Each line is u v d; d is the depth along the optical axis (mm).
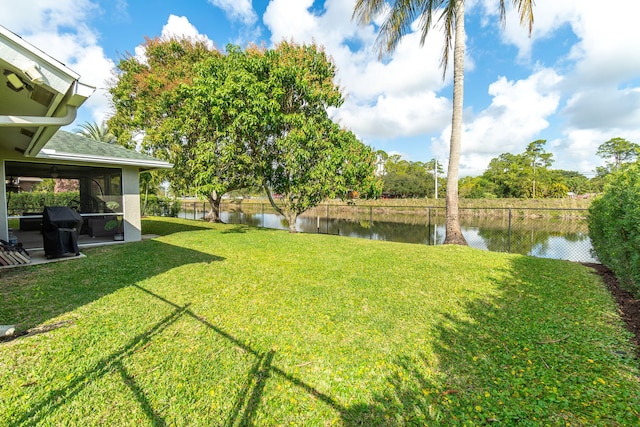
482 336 2969
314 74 11016
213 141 9680
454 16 8586
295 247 7809
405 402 2041
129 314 3336
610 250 4781
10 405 1907
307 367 2418
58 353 2508
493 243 11062
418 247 8055
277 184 11109
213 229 11930
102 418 1827
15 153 6602
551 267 5906
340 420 1872
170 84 12898
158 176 14773
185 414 1878
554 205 20172
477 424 1839
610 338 2912
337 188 9820
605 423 1821
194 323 3154
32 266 5328
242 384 2184
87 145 8125
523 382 2238
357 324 3211
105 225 8406
